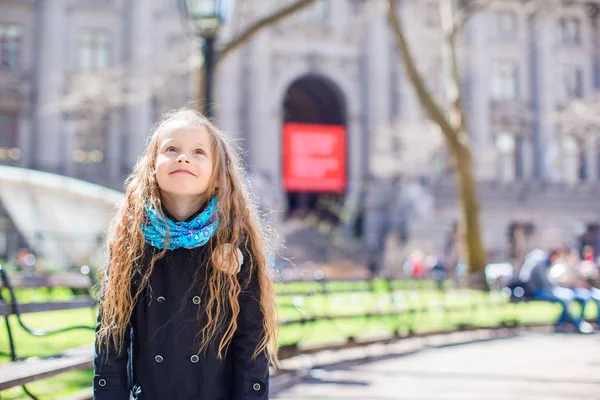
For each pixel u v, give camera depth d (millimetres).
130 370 3227
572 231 51906
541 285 16406
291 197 57062
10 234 36312
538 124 54031
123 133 46250
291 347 9766
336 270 32469
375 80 50281
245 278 3254
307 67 49875
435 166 49625
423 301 15273
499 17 54000
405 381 9203
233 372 3256
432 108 22656
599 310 16641
